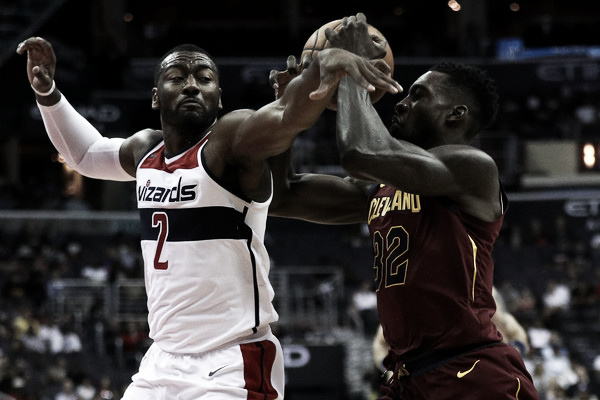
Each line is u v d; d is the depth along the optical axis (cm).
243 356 575
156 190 586
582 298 3747
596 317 3612
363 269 4238
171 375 575
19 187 4647
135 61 4569
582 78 4756
